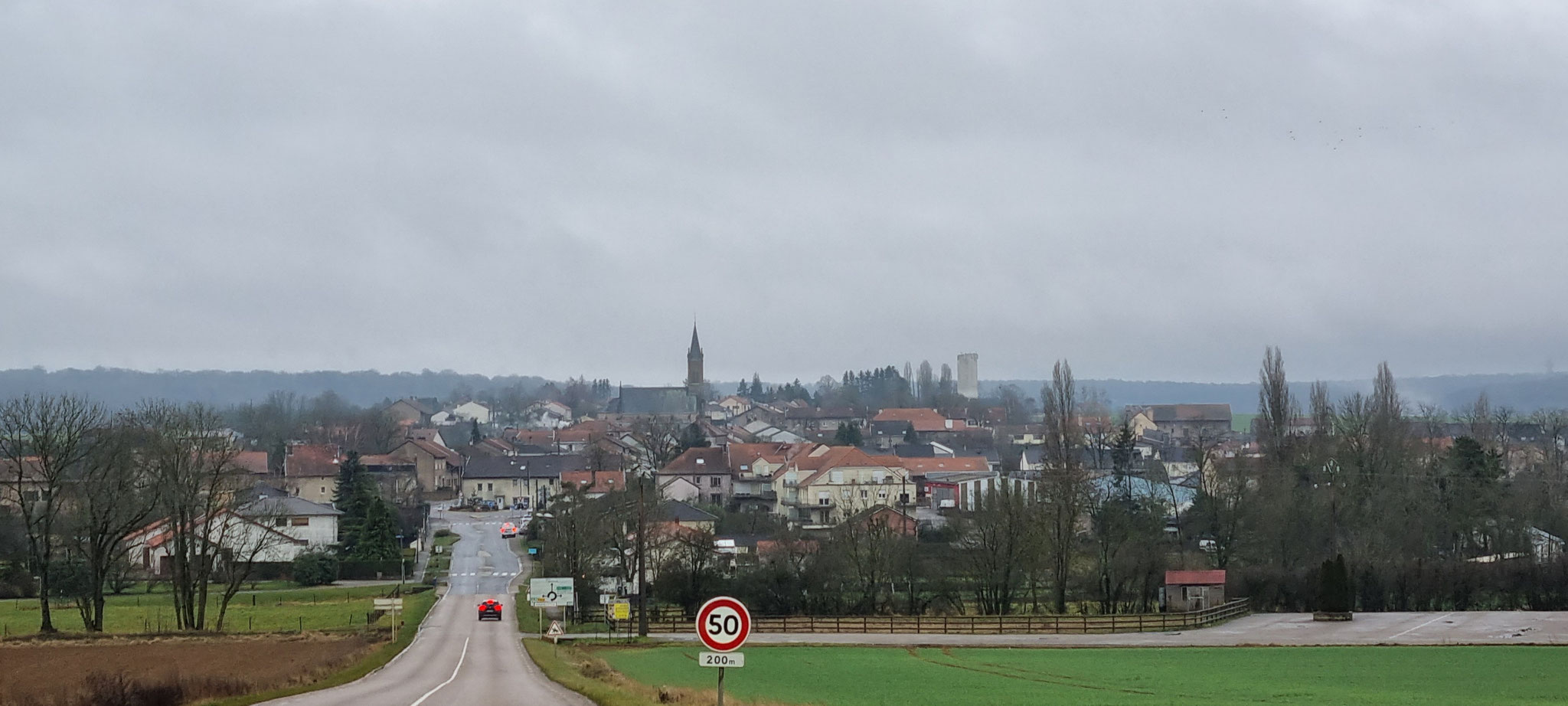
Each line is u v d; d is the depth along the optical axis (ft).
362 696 130.82
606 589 304.91
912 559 313.94
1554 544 369.50
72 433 270.67
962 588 320.29
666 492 608.19
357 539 440.45
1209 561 359.05
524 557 456.45
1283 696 165.58
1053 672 197.98
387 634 253.65
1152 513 386.52
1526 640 248.73
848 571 311.06
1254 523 357.00
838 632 271.69
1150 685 179.22
